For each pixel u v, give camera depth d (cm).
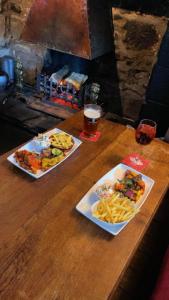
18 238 87
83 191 108
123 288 133
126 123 247
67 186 109
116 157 129
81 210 98
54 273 79
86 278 79
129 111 249
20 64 275
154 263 146
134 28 212
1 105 255
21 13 256
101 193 103
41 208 98
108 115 252
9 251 83
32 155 117
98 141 139
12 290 74
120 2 207
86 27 196
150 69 221
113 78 241
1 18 266
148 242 157
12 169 114
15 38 273
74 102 247
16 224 91
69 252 85
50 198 103
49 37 213
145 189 112
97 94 239
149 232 163
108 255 86
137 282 137
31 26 217
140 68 225
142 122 134
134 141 143
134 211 96
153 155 134
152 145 142
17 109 252
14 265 80
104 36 214
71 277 78
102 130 149
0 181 107
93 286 77
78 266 81
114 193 104
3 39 278
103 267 82
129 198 105
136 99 240
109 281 79
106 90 250
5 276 77
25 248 84
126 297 130
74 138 135
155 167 127
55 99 258
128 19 211
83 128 148
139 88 233
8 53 286
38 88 262
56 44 213
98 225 94
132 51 221
